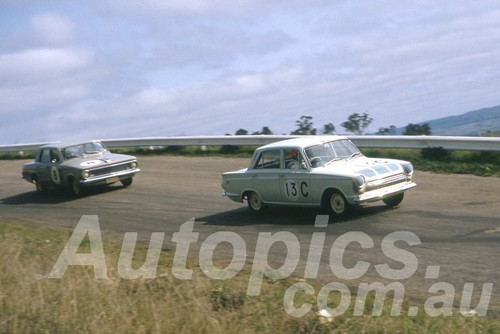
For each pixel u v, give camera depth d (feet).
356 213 35.24
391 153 54.60
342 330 18.75
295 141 36.99
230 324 19.10
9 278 23.98
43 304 20.93
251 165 38.11
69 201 50.03
